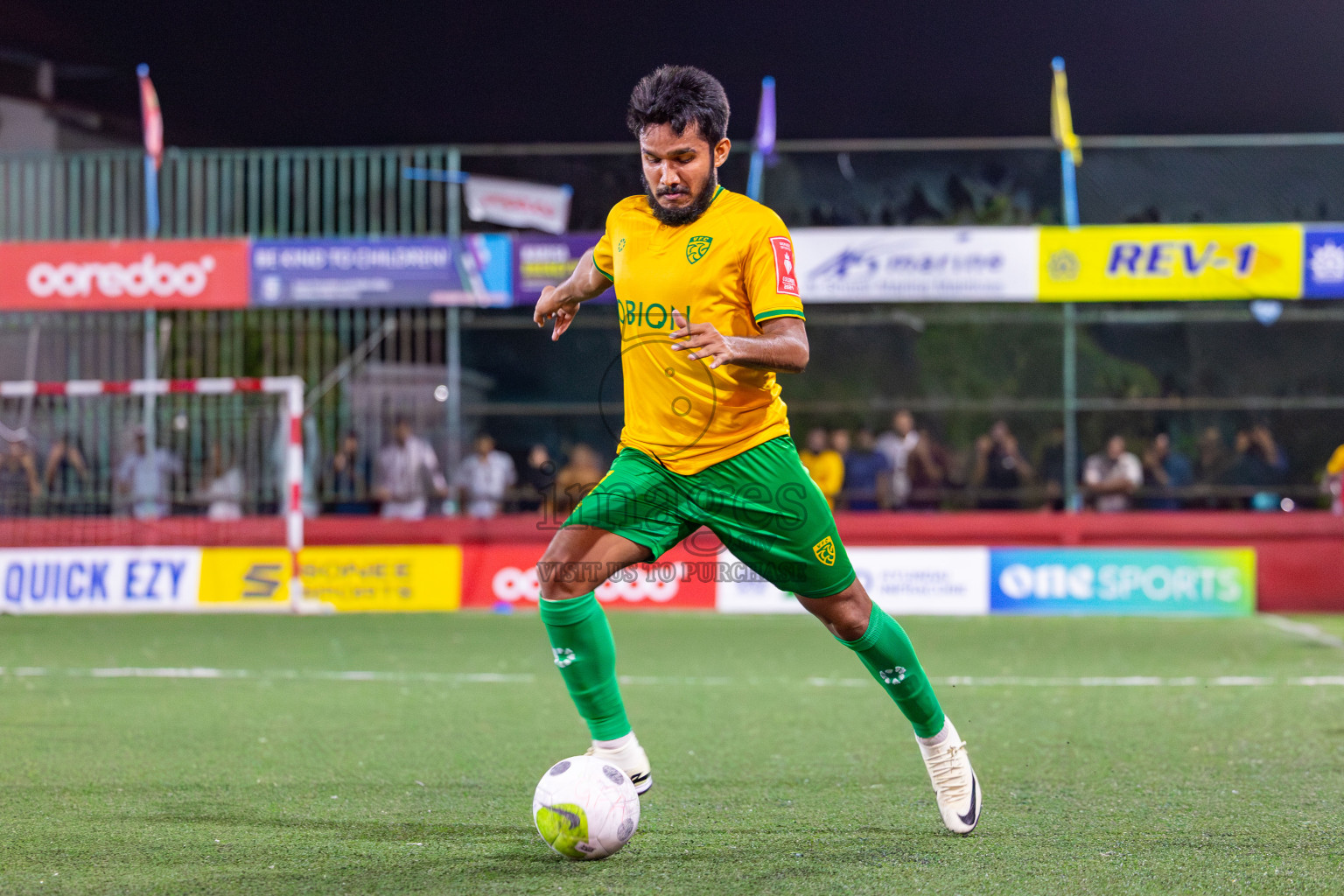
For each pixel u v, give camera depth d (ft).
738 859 20.38
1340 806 24.47
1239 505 75.31
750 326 20.86
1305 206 69.62
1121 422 72.74
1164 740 32.22
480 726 34.42
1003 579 70.69
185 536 70.95
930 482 72.28
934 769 22.22
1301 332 72.13
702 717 36.24
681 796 25.50
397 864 20.11
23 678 44.45
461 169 71.00
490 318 71.67
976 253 66.64
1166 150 70.38
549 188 69.21
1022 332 73.31
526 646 54.95
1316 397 71.56
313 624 63.93
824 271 66.54
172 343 70.69
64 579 67.92
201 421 71.00
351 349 71.05
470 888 18.66
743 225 20.58
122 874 19.52
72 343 71.05
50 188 71.77
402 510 73.00
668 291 20.77
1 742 31.76
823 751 30.78
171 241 68.54
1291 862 20.26
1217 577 70.13
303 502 70.85
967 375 73.67
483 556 71.82
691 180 20.44
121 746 31.17
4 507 70.23
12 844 21.42
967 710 37.58
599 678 21.84
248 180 69.77
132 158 70.13
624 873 19.48
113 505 70.49
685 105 20.21
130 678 44.55
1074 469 71.15
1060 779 27.25
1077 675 45.96
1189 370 72.79
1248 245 66.23
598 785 20.27
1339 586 71.00
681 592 71.20
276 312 70.69
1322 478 71.46
